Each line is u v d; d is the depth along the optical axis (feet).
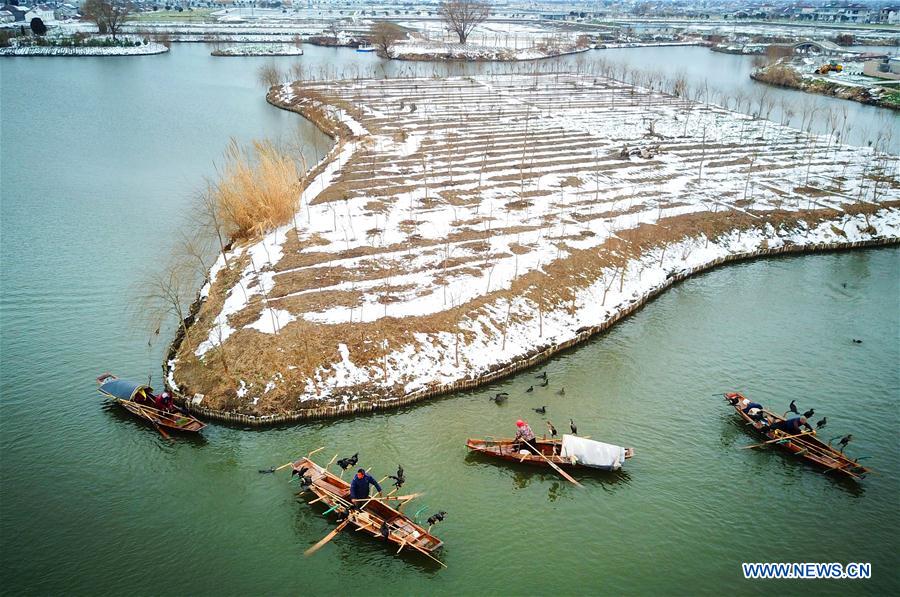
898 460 123.13
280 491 112.27
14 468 114.93
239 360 137.69
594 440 127.34
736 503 112.27
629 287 186.91
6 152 300.81
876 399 141.69
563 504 111.75
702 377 149.48
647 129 351.25
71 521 104.47
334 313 154.30
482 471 118.73
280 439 125.29
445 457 121.90
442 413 134.72
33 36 638.94
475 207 228.02
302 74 514.27
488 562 99.50
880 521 108.47
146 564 97.35
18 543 99.81
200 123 366.02
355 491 104.73
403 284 170.60
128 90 451.53
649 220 223.51
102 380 135.33
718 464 121.70
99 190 254.27
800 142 332.60
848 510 110.83
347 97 416.67
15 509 106.22
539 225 214.07
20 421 126.31
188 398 131.95
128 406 127.65
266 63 590.14
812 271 208.23
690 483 116.88
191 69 552.00
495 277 177.27
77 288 177.06
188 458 119.55
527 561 99.81
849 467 117.08
